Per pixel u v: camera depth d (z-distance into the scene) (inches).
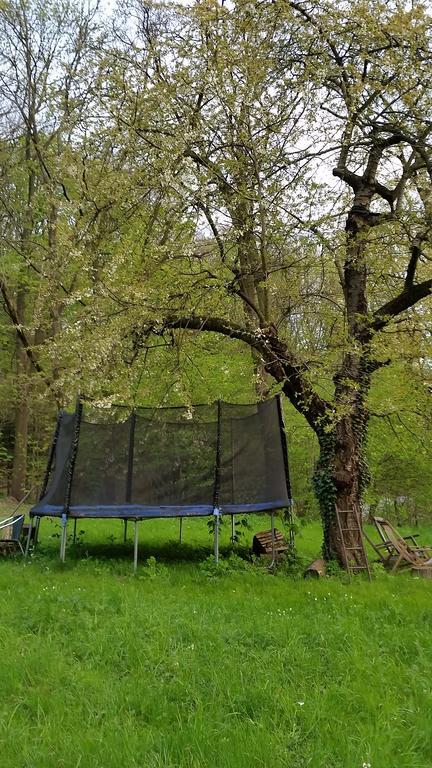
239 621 266.7
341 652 225.0
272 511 446.6
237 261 438.9
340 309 470.6
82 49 696.4
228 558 447.5
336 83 419.5
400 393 451.2
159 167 397.4
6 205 759.7
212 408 465.4
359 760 145.3
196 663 207.8
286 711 171.8
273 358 440.8
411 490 887.1
